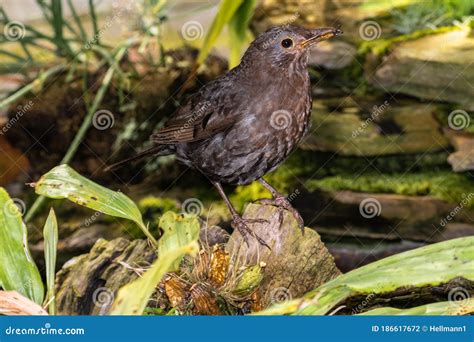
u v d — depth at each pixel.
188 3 10.35
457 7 9.99
